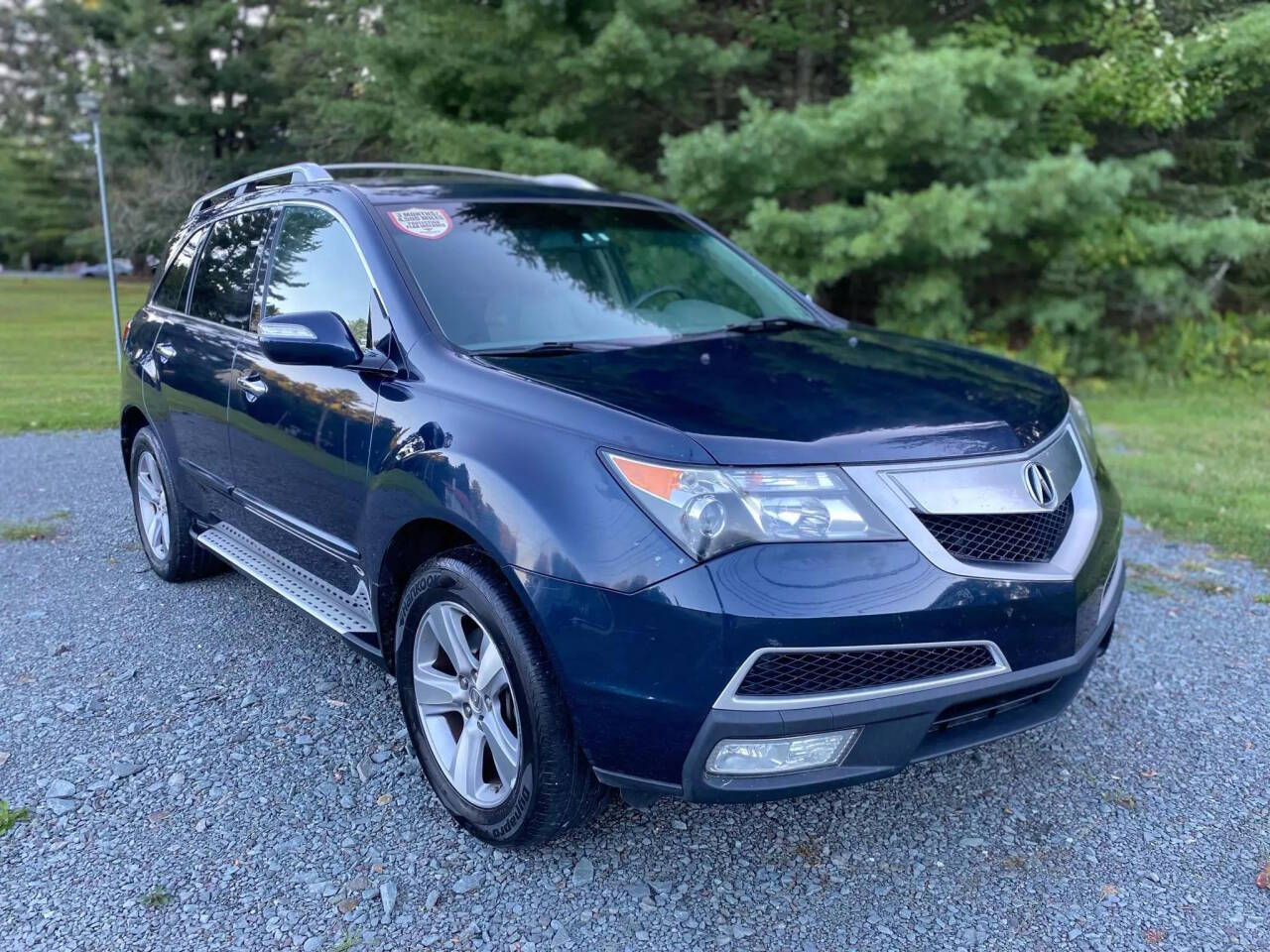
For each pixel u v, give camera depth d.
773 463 2.48
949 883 2.80
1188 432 9.38
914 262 11.69
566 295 3.65
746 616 2.37
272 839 2.98
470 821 2.91
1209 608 4.86
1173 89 11.32
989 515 2.65
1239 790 3.27
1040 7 11.82
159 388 4.74
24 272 54.59
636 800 2.63
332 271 3.70
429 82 12.52
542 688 2.62
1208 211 12.30
